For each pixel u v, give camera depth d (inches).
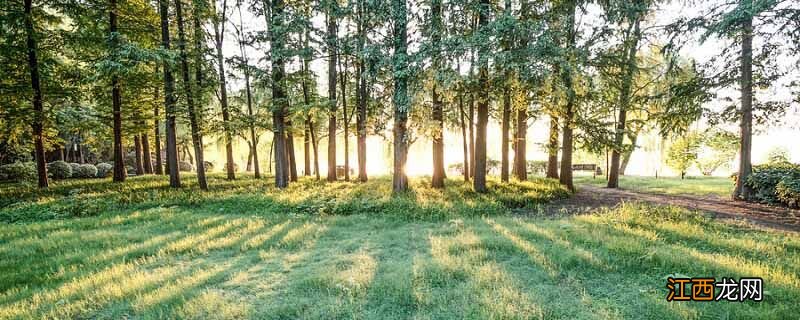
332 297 166.1
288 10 537.3
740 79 479.5
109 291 176.7
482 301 154.6
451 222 331.6
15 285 199.9
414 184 613.3
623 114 650.2
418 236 284.7
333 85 737.0
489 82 465.4
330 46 537.6
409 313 150.9
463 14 452.4
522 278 184.1
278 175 610.2
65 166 837.2
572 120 557.6
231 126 596.4
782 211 410.3
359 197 461.1
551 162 767.1
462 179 718.5
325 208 390.0
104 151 1248.2
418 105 458.3
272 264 220.2
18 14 538.0
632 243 230.8
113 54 493.7
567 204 453.4
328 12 520.7
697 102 497.0
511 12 474.3
